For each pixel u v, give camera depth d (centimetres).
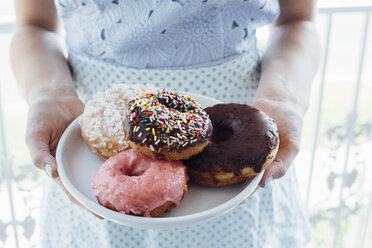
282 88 59
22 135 142
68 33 63
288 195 68
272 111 55
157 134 43
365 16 84
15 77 67
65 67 64
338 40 191
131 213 42
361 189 104
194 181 47
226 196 46
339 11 83
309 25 70
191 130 44
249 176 46
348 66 188
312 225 109
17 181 92
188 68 60
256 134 46
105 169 45
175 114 45
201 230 62
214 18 57
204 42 58
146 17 56
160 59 59
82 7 58
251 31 62
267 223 66
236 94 64
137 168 46
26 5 69
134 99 47
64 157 50
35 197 94
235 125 48
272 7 61
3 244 98
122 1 55
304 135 145
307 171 102
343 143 99
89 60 62
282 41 67
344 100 162
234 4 57
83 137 52
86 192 47
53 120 55
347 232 110
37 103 56
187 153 44
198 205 45
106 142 50
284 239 70
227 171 45
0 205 96
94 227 62
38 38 68
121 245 62
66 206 63
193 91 62
